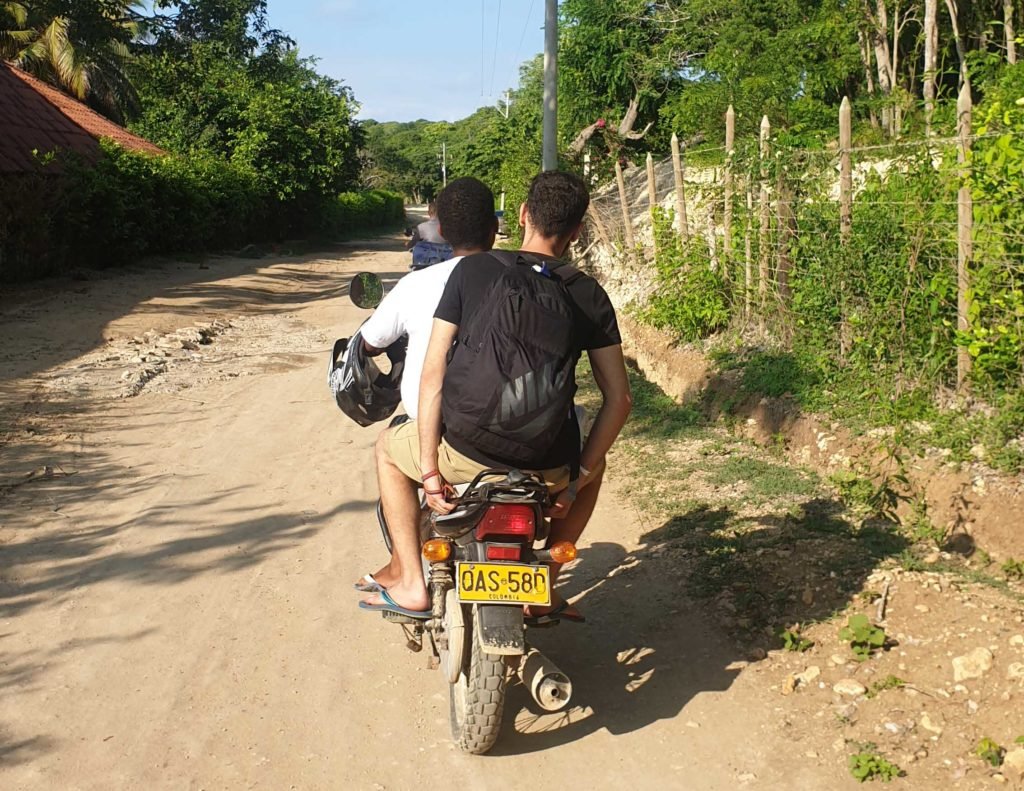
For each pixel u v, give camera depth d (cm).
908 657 424
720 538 564
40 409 874
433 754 385
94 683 430
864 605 467
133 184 2269
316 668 448
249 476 713
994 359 577
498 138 4497
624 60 2964
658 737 393
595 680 439
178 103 3619
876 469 598
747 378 791
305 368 1123
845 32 1872
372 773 372
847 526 556
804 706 405
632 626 486
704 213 1052
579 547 583
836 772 364
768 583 505
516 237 2566
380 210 6234
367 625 490
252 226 3578
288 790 360
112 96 3972
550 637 479
